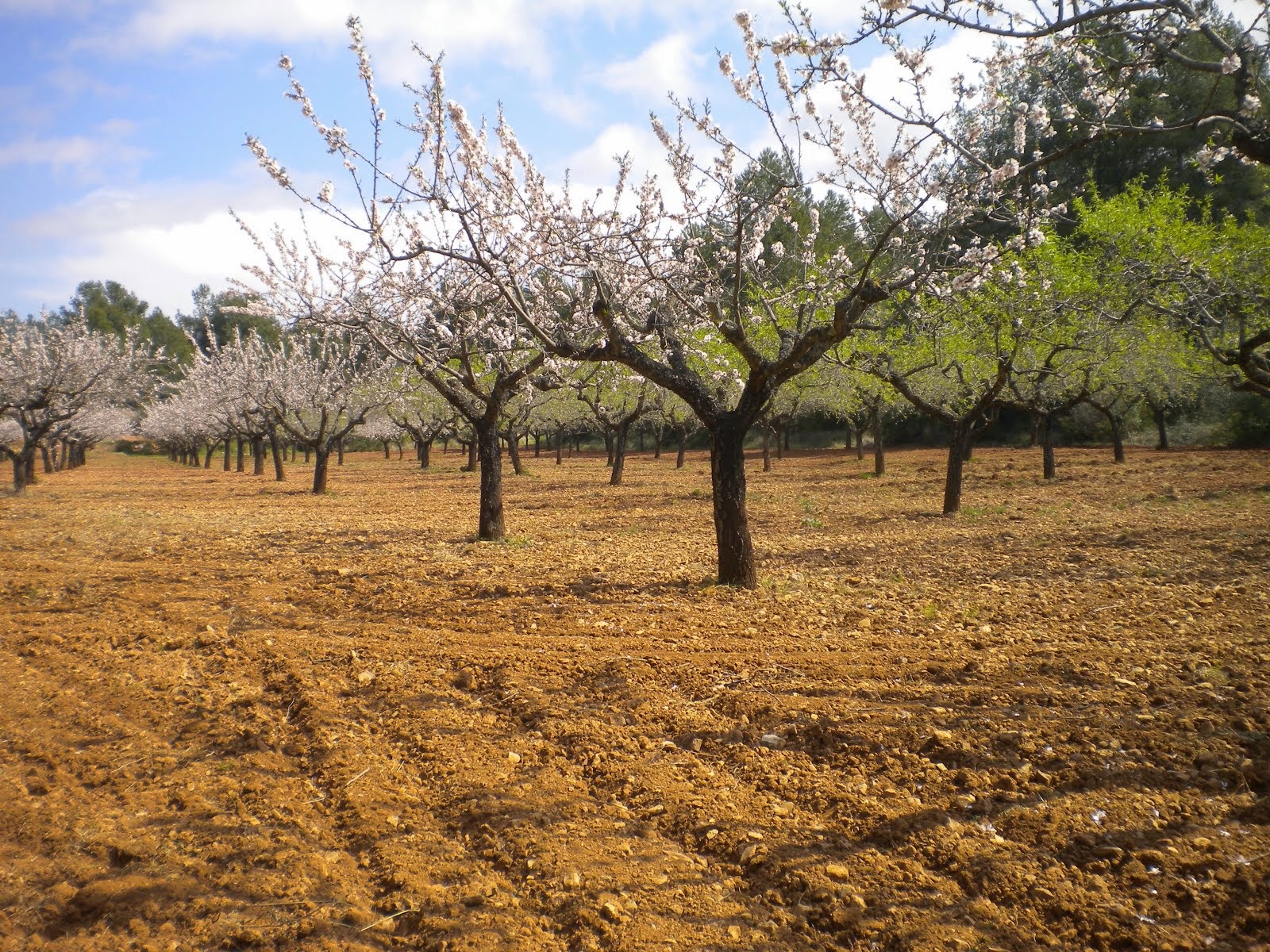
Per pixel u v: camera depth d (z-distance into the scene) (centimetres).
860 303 866
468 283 1160
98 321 7644
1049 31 482
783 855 390
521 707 605
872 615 820
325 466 2750
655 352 1477
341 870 398
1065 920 330
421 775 505
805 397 2855
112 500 2502
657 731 554
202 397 3853
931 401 2498
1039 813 406
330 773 507
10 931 348
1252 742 459
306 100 809
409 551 1352
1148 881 349
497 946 331
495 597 968
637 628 805
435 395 3312
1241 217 2652
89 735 576
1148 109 1262
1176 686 554
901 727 520
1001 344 1533
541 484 2919
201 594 1013
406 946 338
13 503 2325
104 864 407
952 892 355
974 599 870
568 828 429
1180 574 926
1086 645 673
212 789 490
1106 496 1808
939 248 912
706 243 1012
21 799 475
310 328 1562
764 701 581
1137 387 2522
